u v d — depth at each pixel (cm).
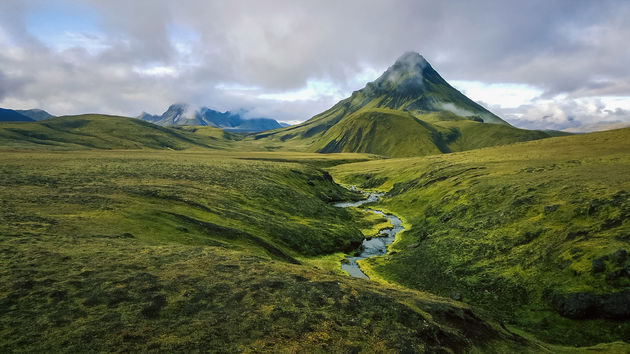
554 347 3406
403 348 2609
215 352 2195
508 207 7150
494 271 5409
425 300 3709
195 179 10112
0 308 2269
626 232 4650
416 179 14162
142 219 5359
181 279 3138
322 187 14950
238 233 6053
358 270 6694
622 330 3606
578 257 4647
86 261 3234
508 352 3048
